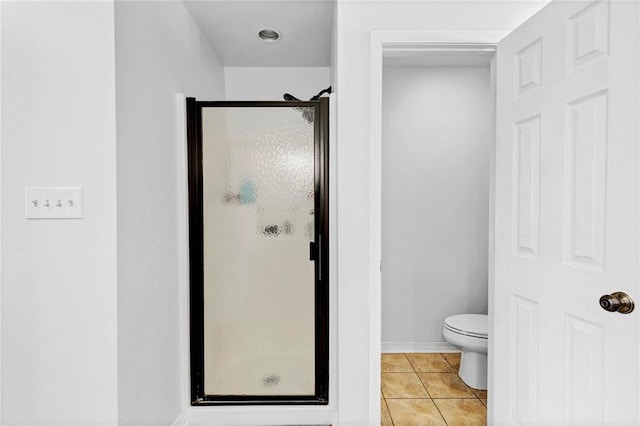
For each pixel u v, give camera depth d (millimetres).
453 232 2988
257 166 2027
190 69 2164
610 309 1102
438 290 3002
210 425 2012
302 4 2049
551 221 1384
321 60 2875
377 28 1727
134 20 1523
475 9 1719
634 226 1078
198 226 2020
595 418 1203
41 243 1408
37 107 1390
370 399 1766
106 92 1389
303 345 2066
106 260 1403
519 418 1564
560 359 1342
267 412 2021
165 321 1815
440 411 2164
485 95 2961
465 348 2438
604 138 1174
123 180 1446
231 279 2049
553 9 1366
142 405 1598
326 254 2025
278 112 2016
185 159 1985
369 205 1740
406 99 2961
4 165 1395
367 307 1757
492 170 1807
